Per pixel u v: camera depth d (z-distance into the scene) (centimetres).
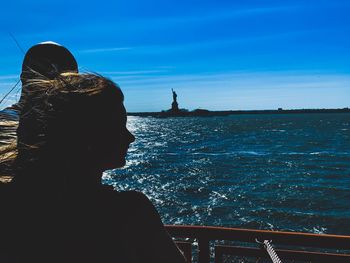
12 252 87
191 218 2622
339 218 2603
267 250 274
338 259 299
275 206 2902
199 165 5075
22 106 92
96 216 87
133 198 92
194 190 3475
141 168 4838
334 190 3475
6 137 99
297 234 297
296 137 10081
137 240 89
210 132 12419
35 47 206
